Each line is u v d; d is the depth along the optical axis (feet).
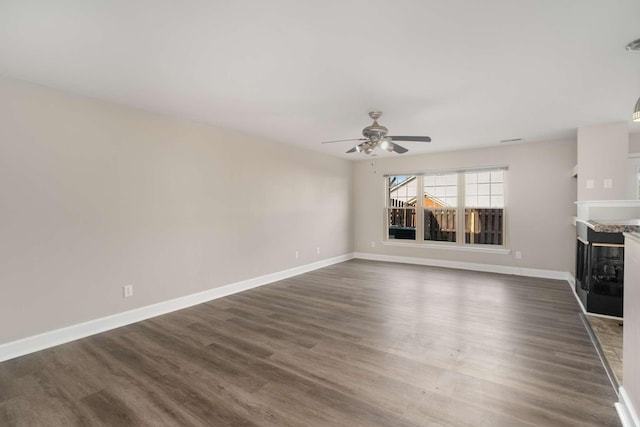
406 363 8.43
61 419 6.34
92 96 10.41
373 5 5.77
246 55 7.71
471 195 20.17
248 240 15.94
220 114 12.47
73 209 10.11
